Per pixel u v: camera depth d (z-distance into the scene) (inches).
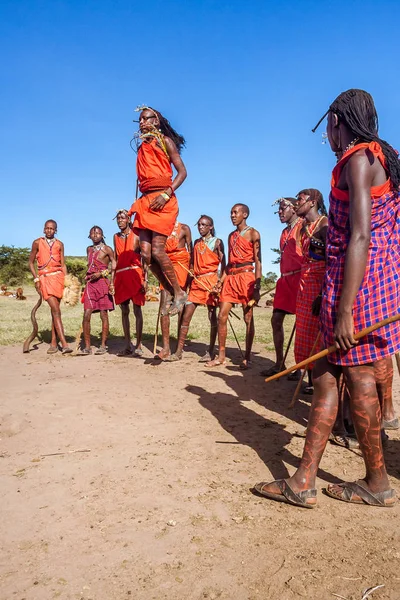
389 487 126.2
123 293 339.3
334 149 129.6
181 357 331.6
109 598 91.9
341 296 113.7
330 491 130.3
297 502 124.0
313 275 200.8
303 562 102.0
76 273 1327.5
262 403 223.8
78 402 218.4
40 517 121.0
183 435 178.4
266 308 844.0
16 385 252.2
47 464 152.8
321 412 124.9
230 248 303.3
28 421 192.7
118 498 130.1
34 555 105.4
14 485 138.6
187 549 106.8
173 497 130.4
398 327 118.4
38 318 618.5
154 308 784.9
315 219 207.8
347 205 118.7
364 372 119.6
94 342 416.2
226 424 191.9
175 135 263.0
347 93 124.6
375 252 115.6
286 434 181.2
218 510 123.5
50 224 352.8
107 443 170.4
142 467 149.8
